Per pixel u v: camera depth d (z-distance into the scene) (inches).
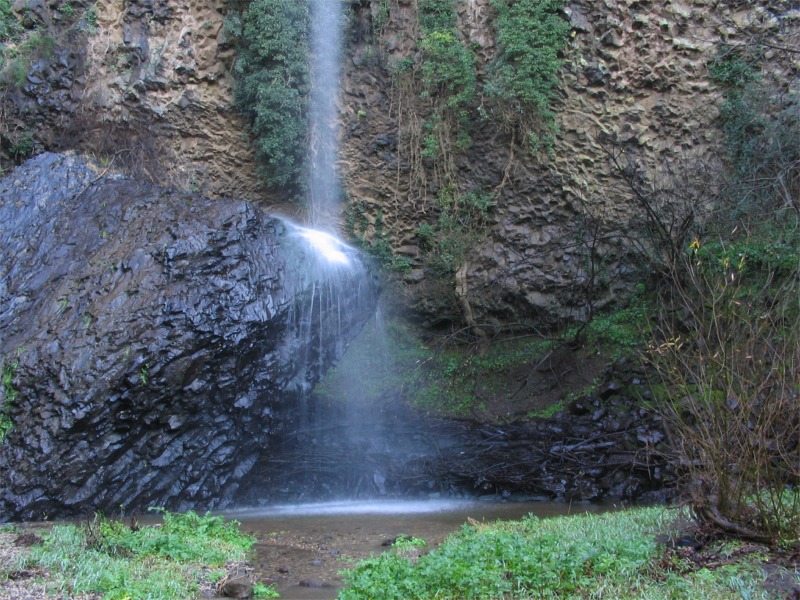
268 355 402.9
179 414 371.9
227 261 393.4
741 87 527.2
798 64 525.0
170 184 541.3
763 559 209.8
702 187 496.7
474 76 539.5
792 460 227.0
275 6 530.9
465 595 200.8
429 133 557.6
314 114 548.4
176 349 366.3
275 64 539.8
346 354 559.5
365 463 446.0
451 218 556.1
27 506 335.0
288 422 438.0
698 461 243.0
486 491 431.2
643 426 430.6
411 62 553.9
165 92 550.6
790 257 423.5
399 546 281.7
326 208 560.1
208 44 553.0
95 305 380.5
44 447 343.3
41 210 460.8
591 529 263.0
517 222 552.7
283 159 542.0
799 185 474.3
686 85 533.6
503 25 524.4
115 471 356.2
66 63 559.5
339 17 553.3
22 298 407.2
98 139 547.8
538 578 204.7
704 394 242.1
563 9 523.8
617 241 536.1
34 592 205.2
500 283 552.4
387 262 567.2
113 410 354.3
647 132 537.0
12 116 553.3
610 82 534.6
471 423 496.7
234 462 402.0
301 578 244.5
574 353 523.5
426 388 541.3
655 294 517.0
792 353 233.5
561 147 537.0
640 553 217.5
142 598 205.6
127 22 558.6
